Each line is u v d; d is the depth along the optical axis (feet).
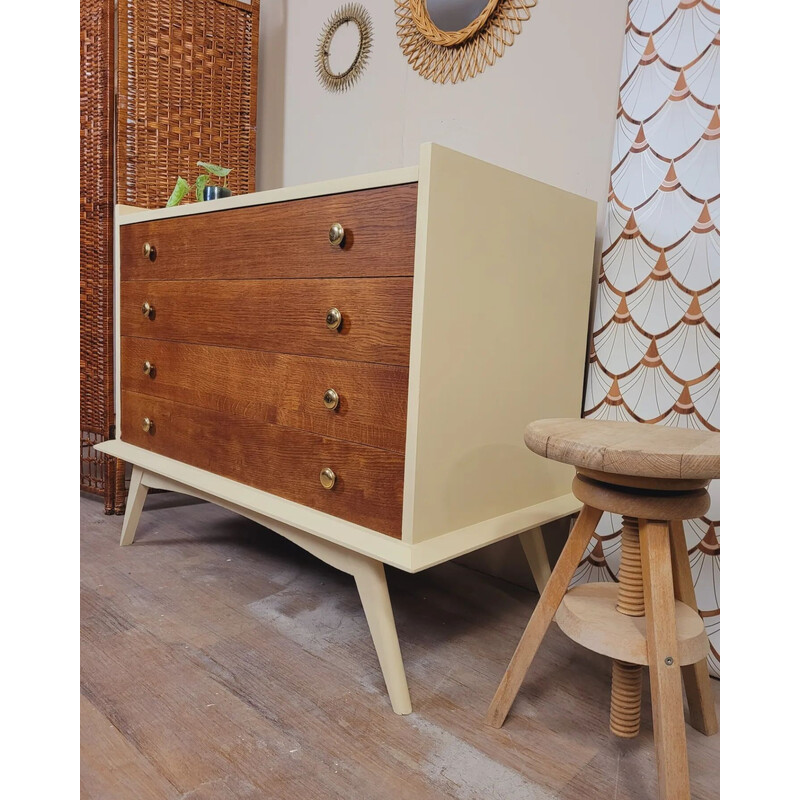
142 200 6.09
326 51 6.32
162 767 2.75
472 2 5.04
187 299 4.52
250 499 3.98
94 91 5.86
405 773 2.78
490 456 3.62
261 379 3.97
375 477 3.33
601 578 4.25
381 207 3.19
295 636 3.92
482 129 5.08
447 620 4.25
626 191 4.11
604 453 2.52
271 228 3.81
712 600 3.76
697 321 3.84
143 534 5.55
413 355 3.08
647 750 3.01
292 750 2.90
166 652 3.67
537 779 2.78
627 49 4.08
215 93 6.58
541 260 3.80
